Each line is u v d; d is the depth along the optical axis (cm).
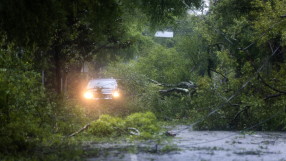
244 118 2345
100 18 1541
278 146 1541
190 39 3766
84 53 2933
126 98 2806
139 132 1923
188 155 1293
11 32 1193
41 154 1277
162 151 1384
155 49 3709
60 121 1962
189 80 3334
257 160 1202
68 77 3672
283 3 2338
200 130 2291
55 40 2525
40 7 1204
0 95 1448
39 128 1648
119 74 3008
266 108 2261
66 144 1516
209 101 2367
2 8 1112
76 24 2505
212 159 1213
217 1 3269
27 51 1667
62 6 1375
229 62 2545
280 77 2250
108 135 1878
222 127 2364
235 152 1368
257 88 2280
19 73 1647
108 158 1219
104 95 3100
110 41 3241
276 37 2541
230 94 2356
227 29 3123
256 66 2425
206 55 3509
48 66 2736
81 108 2192
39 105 1769
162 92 3089
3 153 1242
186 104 2788
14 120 1495
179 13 3111
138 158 1223
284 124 2320
